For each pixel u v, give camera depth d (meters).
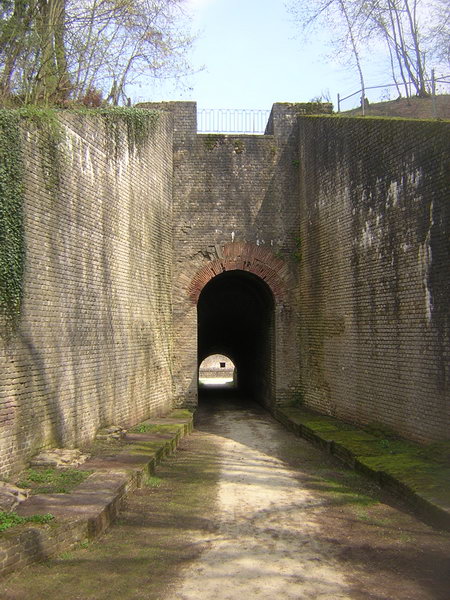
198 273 17.62
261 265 17.78
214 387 33.12
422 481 8.33
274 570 6.08
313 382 16.64
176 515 7.95
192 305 17.55
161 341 16.12
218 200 17.80
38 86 12.84
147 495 8.85
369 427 12.58
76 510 6.88
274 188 17.94
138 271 14.17
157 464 10.62
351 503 8.47
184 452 12.41
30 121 8.80
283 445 13.34
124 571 5.97
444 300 9.43
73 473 8.52
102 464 9.41
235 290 23.12
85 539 6.58
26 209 8.58
